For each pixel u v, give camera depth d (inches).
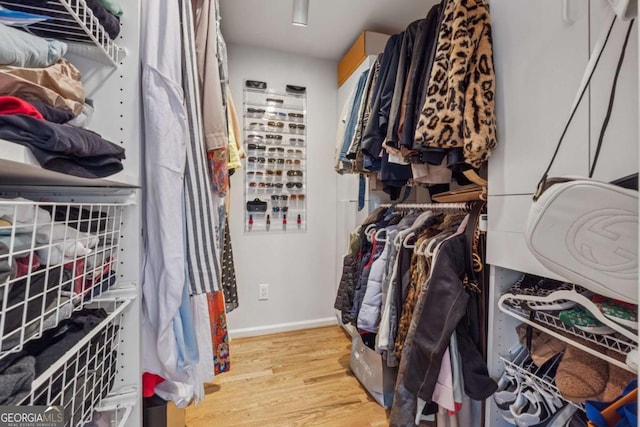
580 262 22.9
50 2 20.9
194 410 53.7
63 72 22.1
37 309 17.8
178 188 30.8
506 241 35.2
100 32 26.3
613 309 24.7
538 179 31.2
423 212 59.4
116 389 29.9
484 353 39.2
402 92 48.9
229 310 66.0
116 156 24.7
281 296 90.6
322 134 93.5
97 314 25.7
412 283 47.8
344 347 79.4
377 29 77.6
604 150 25.2
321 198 93.8
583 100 26.9
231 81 84.7
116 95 29.6
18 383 15.5
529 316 33.2
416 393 37.1
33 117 15.8
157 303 30.6
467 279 40.6
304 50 88.2
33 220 17.8
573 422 30.2
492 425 38.4
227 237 65.9
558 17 29.3
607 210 20.5
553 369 34.5
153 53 30.0
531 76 32.2
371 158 57.7
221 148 40.9
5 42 16.8
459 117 36.9
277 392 59.4
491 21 37.7
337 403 56.2
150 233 30.5
